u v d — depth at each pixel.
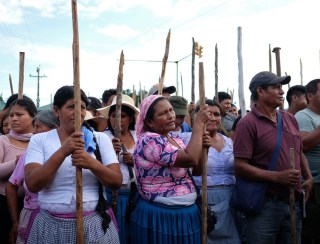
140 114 2.83
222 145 3.73
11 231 3.16
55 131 2.45
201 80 2.74
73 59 2.19
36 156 2.33
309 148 3.65
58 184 2.28
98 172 2.22
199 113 2.73
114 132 3.69
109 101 5.62
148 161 2.63
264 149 3.21
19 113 3.49
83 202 2.29
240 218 3.68
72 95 2.35
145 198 2.71
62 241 2.23
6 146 3.46
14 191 3.12
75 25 2.19
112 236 2.39
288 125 3.33
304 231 4.00
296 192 3.28
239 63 6.86
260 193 3.16
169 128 2.74
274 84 3.20
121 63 3.41
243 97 6.78
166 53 3.72
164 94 4.76
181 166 2.55
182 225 2.64
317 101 3.97
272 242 3.24
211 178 3.57
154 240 2.60
